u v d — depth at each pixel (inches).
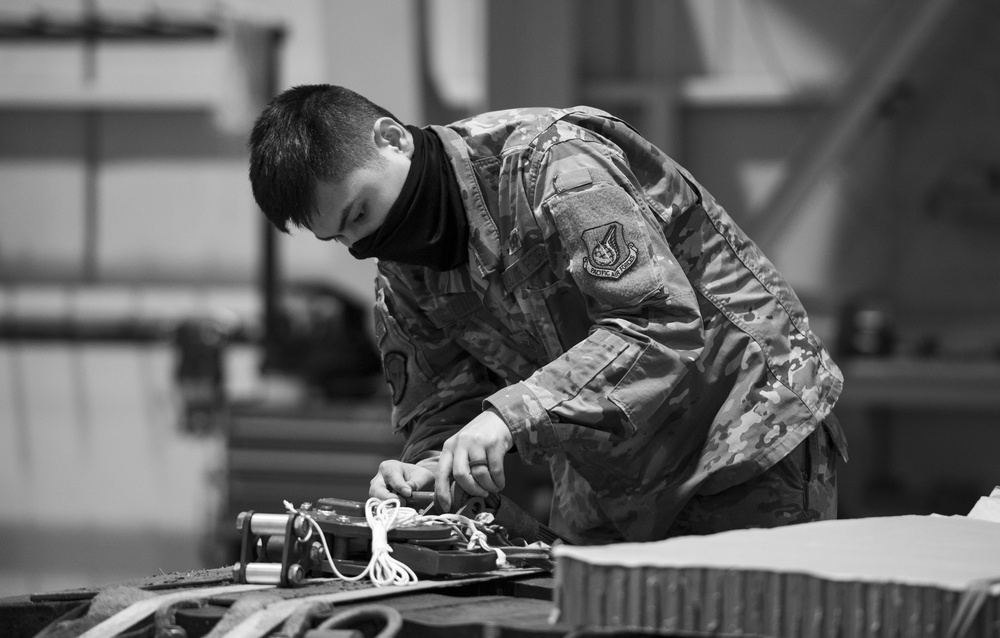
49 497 512.1
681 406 117.1
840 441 125.2
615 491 120.0
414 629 80.0
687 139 454.9
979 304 432.8
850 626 72.5
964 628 70.6
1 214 519.8
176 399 504.4
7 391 517.7
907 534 92.5
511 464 311.6
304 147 105.3
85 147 514.3
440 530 98.7
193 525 502.3
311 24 487.8
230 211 505.7
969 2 430.9
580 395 104.0
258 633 79.2
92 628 85.2
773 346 118.6
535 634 76.9
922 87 437.1
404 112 405.7
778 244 449.1
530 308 115.3
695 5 450.0
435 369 130.0
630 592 75.1
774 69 446.9
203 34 484.4
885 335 406.0
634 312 106.9
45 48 510.3
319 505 106.7
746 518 118.8
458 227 112.8
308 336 386.3
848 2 440.8
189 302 505.7
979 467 431.8
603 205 106.0
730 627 73.8
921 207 437.7
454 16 453.4
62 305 512.7
